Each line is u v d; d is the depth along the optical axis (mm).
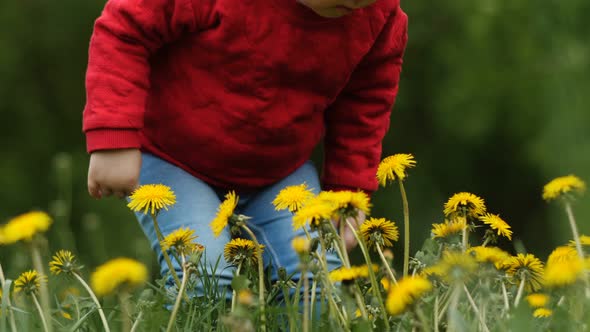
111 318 3816
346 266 3449
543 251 17234
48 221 3701
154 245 4652
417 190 17422
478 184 17500
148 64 4516
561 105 14828
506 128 16031
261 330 3430
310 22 4457
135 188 4371
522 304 3426
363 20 4582
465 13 16484
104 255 8984
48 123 17875
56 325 3883
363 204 3410
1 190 16828
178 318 3791
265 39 4469
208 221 4512
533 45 15367
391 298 3043
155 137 4715
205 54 4555
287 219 4707
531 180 17234
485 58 15977
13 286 3801
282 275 3836
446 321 3604
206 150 4645
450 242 3936
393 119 17609
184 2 4434
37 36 18031
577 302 3486
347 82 4844
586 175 14016
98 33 4461
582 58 14680
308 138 4777
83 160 17484
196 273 3705
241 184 4754
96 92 4367
